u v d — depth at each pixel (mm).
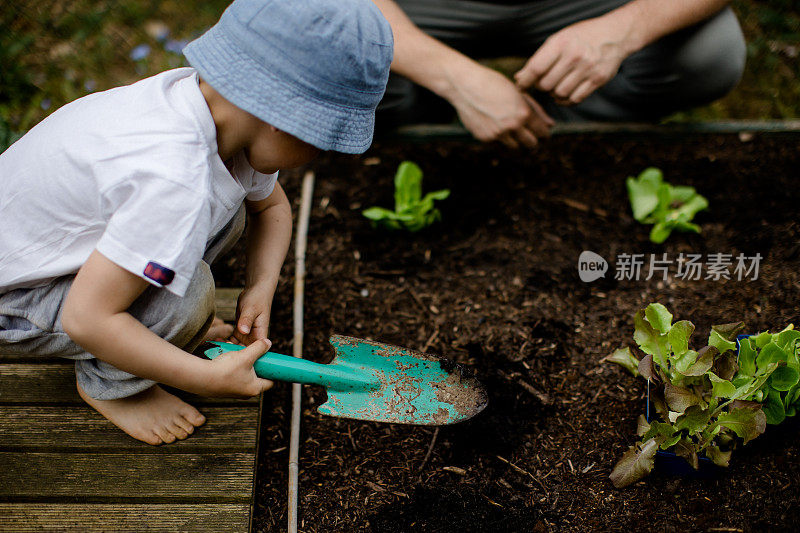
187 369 1231
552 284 1958
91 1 3006
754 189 2203
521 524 1404
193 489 1406
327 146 1129
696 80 2242
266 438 1609
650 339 1426
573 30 1910
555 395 1660
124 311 1194
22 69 2652
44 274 1247
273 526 1438
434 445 1565
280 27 1082
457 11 2273
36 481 1402
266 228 1606
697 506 1408
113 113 1179
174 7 3043
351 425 1621
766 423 1427
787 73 2783
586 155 2383
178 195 1104
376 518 1428
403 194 2086
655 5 1960
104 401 1468
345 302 1925
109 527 1342
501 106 1983
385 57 1155
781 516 1379
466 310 1894
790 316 1802
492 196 2250
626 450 1529
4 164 1280
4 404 1538
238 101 1100
